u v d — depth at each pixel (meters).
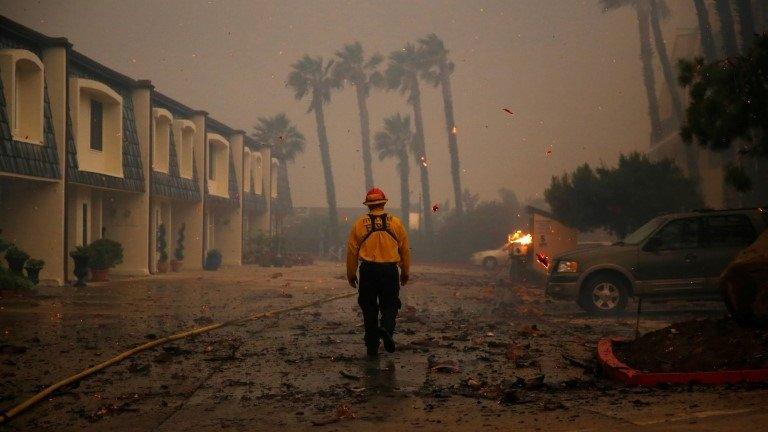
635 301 18.72
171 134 33.38
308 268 40.59
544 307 17.16
